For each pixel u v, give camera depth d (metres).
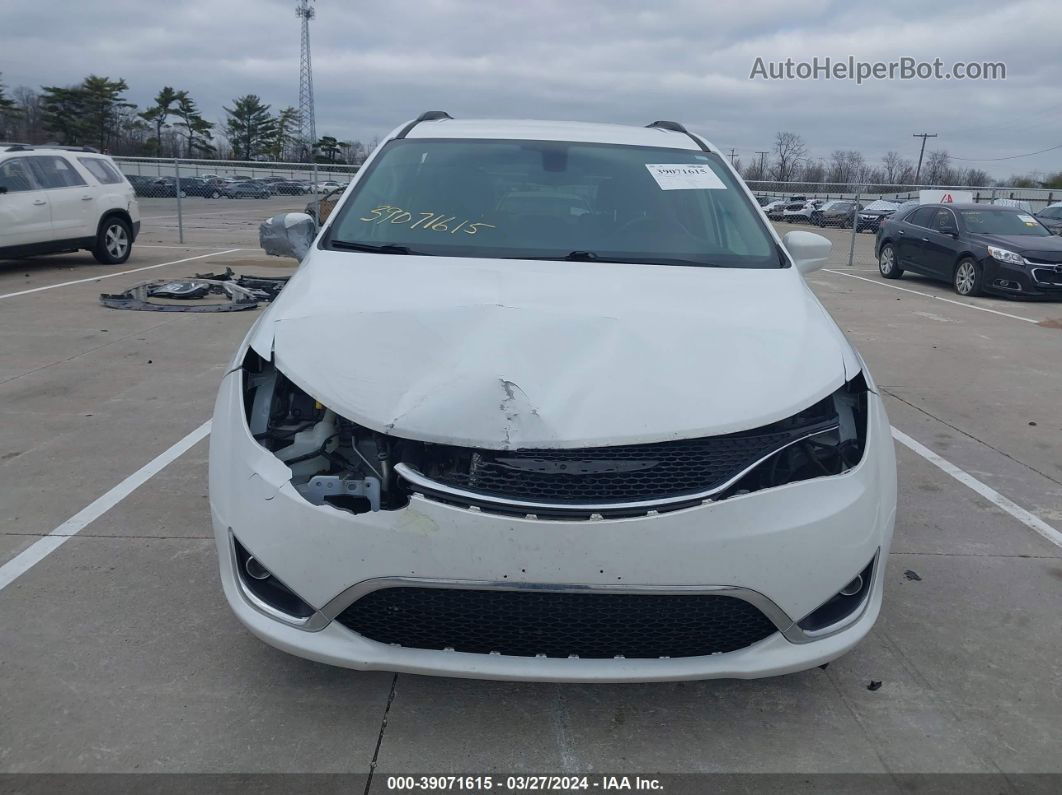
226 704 2.70
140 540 3.80
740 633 2.45
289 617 2.46
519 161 4.01
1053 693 2.89
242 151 83.00
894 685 2.91
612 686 2.87
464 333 2.71
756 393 2.54
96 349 7.45
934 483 4.89
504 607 2.35
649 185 3.93
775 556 2.37
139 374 6.64
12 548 3.71
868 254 21.20
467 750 2.54
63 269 12.57
